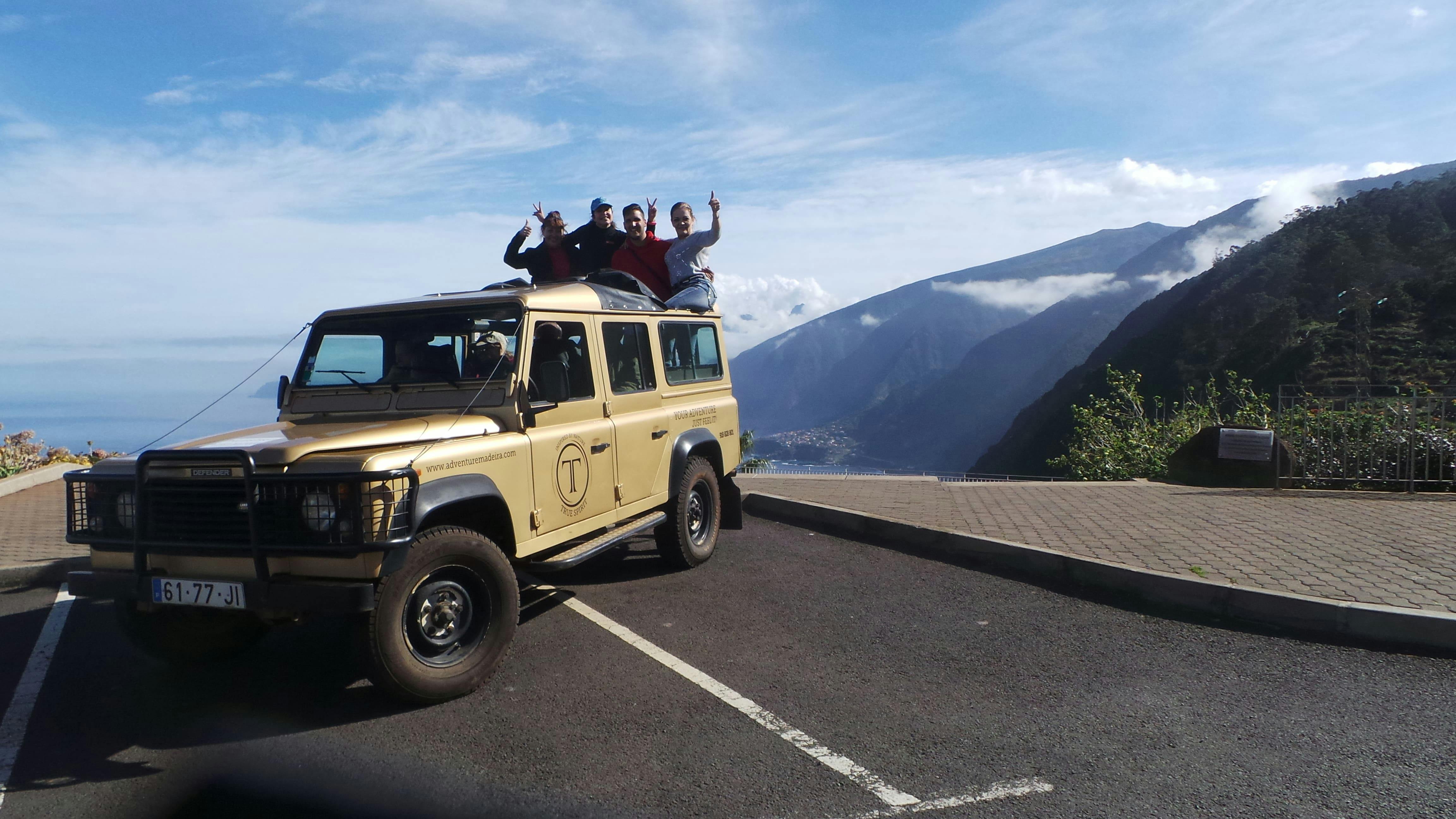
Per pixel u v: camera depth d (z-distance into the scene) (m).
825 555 7.34
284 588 3.83
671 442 6.60
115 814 3.20
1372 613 4.97
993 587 6.26
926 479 11.20
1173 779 3.39
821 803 3.22
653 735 3.83
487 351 5.00
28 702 4.34
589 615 5.66
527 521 4.85
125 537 4.24
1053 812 3.15
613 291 6.18
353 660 4.94
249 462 3.92
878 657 4.83
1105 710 4.07
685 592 6.18
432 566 4.12
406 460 4.06
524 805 3.21
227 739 3.85
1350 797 3.23
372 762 3.59
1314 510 8.34
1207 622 5.38
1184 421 13.02
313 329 5.47
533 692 4.35
